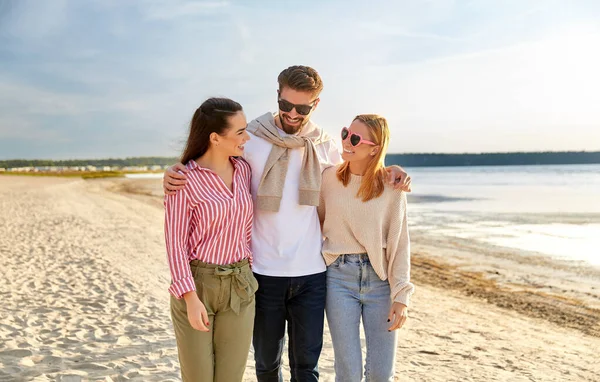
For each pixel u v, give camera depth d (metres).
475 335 6.47
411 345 5.83
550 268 11.33
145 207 26.84
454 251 13.41
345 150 2.92
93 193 38.22
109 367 4.30
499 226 18.86
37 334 5.29
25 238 13.46
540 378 4.94
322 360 4.88
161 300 7.18
